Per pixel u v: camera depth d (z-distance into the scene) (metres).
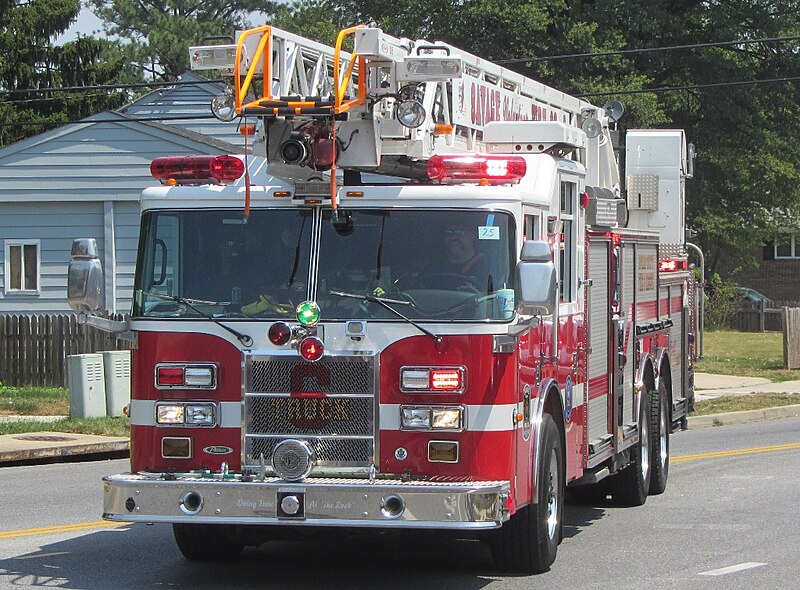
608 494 13.65
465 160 9.05
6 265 30.47
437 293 8.90
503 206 8.97
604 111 15.22
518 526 9.62
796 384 28.73
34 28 54.56
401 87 9.34
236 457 9.01
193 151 29.95
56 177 30.28
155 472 9.16
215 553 10.40
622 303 12.99
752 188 50.78
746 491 14.63
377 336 8.84
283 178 9.10
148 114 34.97
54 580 9.62
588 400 11.52
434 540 11.50
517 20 43.62
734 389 27.73
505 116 11.99
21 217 30.47
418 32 45.81
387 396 8.83
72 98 54.00
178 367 9.11
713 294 50.19
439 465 8.76
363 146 9.12
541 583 9.59
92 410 20.89
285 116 8.91
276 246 9.18
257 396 8.97
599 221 11.69
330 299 8.99
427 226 9.02
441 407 8.76
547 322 9.95
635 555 10.75
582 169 11.10
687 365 17.36
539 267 8.41
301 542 11.50
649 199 17.47
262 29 9.17
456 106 10.53
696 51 48.44
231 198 9.25
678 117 50.25
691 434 21.39
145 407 9.20
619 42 45.09
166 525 12.23
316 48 9.99
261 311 9.08
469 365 8.77
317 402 8.88
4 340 26.27
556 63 44.75
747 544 11.25
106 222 30.20
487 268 8.90
